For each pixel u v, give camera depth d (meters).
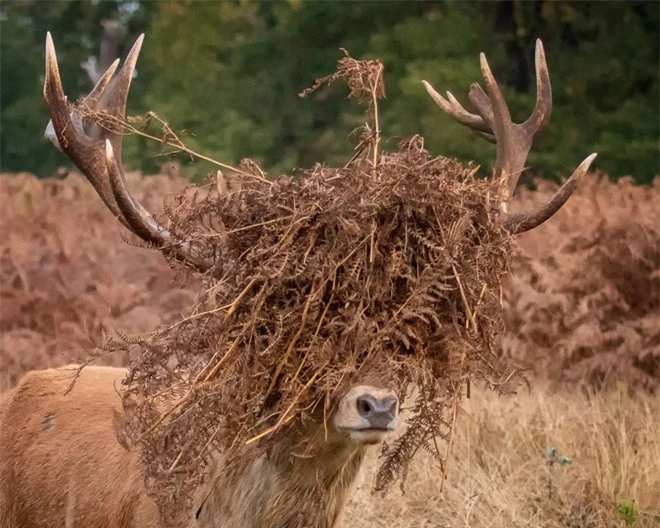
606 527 12.41
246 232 8.18
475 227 8.22
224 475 8.60
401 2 53.59
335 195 7.96
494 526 12.10
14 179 31.48
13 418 10.48
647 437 13.79
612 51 50.72
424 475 13.12
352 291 7.90
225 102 56.38
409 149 8.25
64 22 81.31
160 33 63.62
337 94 54.16
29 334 19.03
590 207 21.80
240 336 8.04
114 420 8.65
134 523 9.15
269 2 64.00
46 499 9.98
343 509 8.75
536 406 15.23
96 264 20.56
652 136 48.44
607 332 18.89
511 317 19.98
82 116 8.91
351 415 7.76
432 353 8.12
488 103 9.89
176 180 27.72
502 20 52.69
